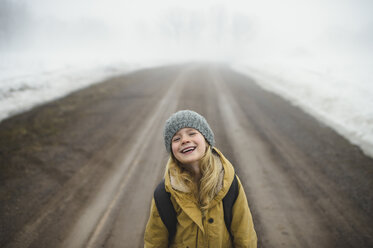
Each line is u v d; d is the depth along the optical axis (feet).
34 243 6.47
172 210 2.94
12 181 9.21
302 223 6.72
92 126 15.14
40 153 11.40
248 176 9.14
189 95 23.73
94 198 8.30
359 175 8.80
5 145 12.03
